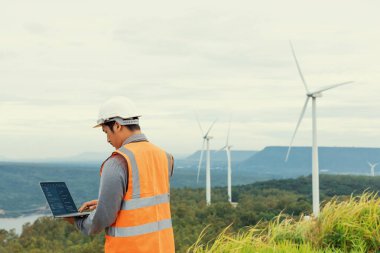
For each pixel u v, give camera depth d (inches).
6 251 2433.6
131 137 160.4
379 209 345.4
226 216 2381.9
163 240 157.6
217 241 281.1
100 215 150.0
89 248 2164.1
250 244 289.1
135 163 153.2
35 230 2603.3
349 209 344.8
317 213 345.7
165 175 163.5
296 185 4291.3
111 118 159.2
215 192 4126.5
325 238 323.9
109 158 154.3
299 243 320.5
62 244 2364.7
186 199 3747.5
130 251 151.3
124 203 151.8
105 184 149.9
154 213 155.5
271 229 327.6
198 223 2337.6
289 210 2455.7
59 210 156.0
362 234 322.0
